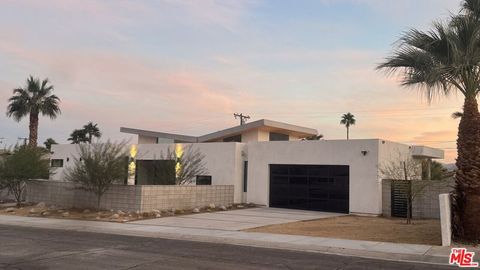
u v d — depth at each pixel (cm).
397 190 2323
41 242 1358
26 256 1114
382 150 2442
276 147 2762
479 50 1316
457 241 1355
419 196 2166
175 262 1060
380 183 2394
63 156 3628
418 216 2256
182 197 2411
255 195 2809
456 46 1301
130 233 1620
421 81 1430
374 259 1155
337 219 2134
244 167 2898
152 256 1140
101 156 2284
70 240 1415
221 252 1222
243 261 1087
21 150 2605
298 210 2592
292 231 1639
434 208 2230
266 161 2791
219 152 2912
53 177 3572
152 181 3103
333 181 2548
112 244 1345
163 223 1866
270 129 3450
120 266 1002
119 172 2275
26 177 2516
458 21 1345
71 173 2466
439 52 1382
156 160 3031
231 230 1655
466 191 1353
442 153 3089
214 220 1983
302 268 1013
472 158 1354
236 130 3425
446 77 1373
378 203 2366
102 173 2223
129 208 2205
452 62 1337
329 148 2566
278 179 2752
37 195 2609
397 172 2350
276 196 2748
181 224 1831
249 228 1714
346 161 2500
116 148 2548
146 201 2195
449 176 2622
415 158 2888
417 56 1394
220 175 2892
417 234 1558
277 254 1205
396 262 1114
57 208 2344
